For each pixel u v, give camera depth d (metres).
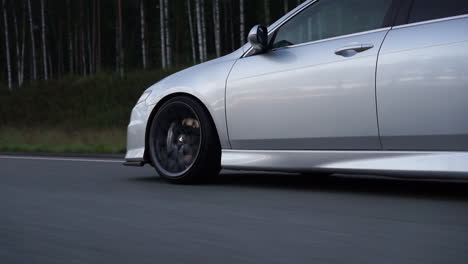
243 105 4.37
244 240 2.61
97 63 34.66
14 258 2.36
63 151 12.21
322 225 2.92
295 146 4.18
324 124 4.01
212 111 4.50
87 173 5.71
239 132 4.41
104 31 43.56
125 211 3.39
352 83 3.89
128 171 5.89
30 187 4.54
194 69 4.77
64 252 2.44
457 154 3.56
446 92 3.56
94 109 25.31
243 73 4.41
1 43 44.34
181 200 3.80
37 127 21.58
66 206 3.58
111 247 2.51
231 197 3.92
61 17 42.38
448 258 2.24
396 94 3.73
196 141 4.62
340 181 4.77
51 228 2.92
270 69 4.28
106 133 15.35
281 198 3.85
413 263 2.18
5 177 5.33
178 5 38.91
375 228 2.82
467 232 2.70
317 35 4.19
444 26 3.65
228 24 41.28
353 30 4.03
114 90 26.53
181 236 2.71
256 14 39.84
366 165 3.87
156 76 27.28
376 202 3.62
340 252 2.37
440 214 3.18
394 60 3.75
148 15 42.91
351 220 3.04
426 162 3.65
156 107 4.84
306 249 2.43
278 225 2.94
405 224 2.91
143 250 2.45
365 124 3.85
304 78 4.10
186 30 39.25
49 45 45.00
